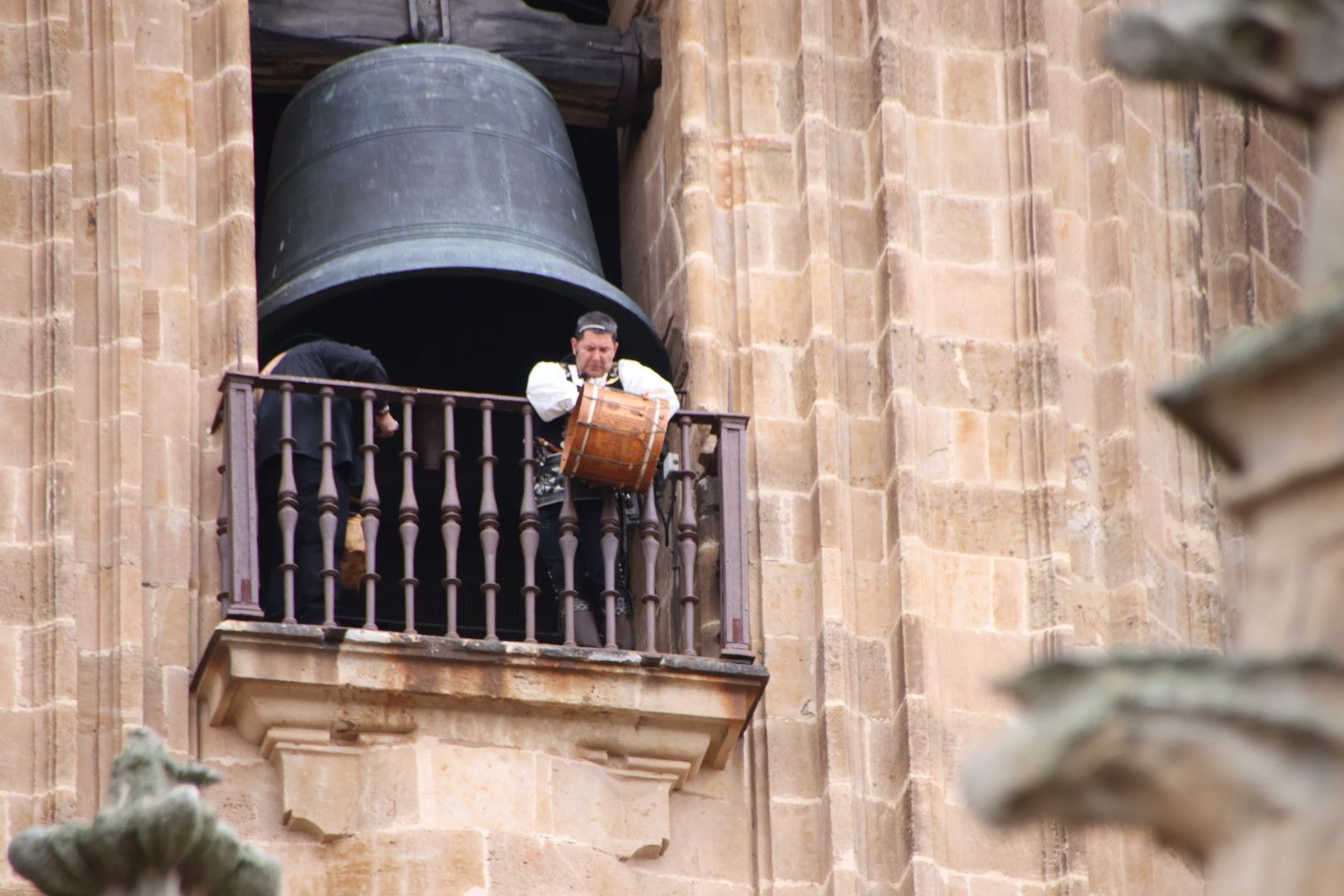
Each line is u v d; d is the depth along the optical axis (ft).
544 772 150.51
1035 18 174.91
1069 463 166.40
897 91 170.91
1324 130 35.58
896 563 160.56
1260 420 34.68
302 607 155.63
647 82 178.09
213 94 165.48
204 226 162.50
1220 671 33.86
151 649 151.02
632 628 161.07
